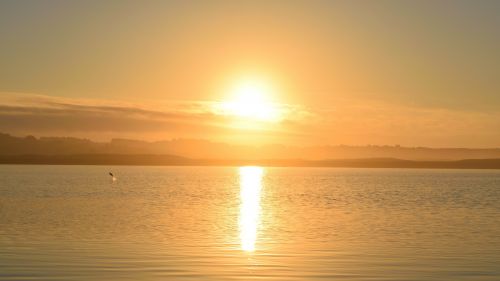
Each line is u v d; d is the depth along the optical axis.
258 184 177.88
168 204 85.12
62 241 41.97
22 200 92.06
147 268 31.34
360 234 48.00
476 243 42.34
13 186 144.88
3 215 64.25
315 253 37.16
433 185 171.75
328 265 32.81
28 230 48.97
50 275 29.31
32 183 164.50
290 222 58.41
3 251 36.91
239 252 37.28
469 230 51.44
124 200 93.56
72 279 28.45
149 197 102.69
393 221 60.19
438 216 66.69
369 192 128.12
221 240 43.22
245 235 46.62
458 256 36.16
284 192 128.00
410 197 107.94
